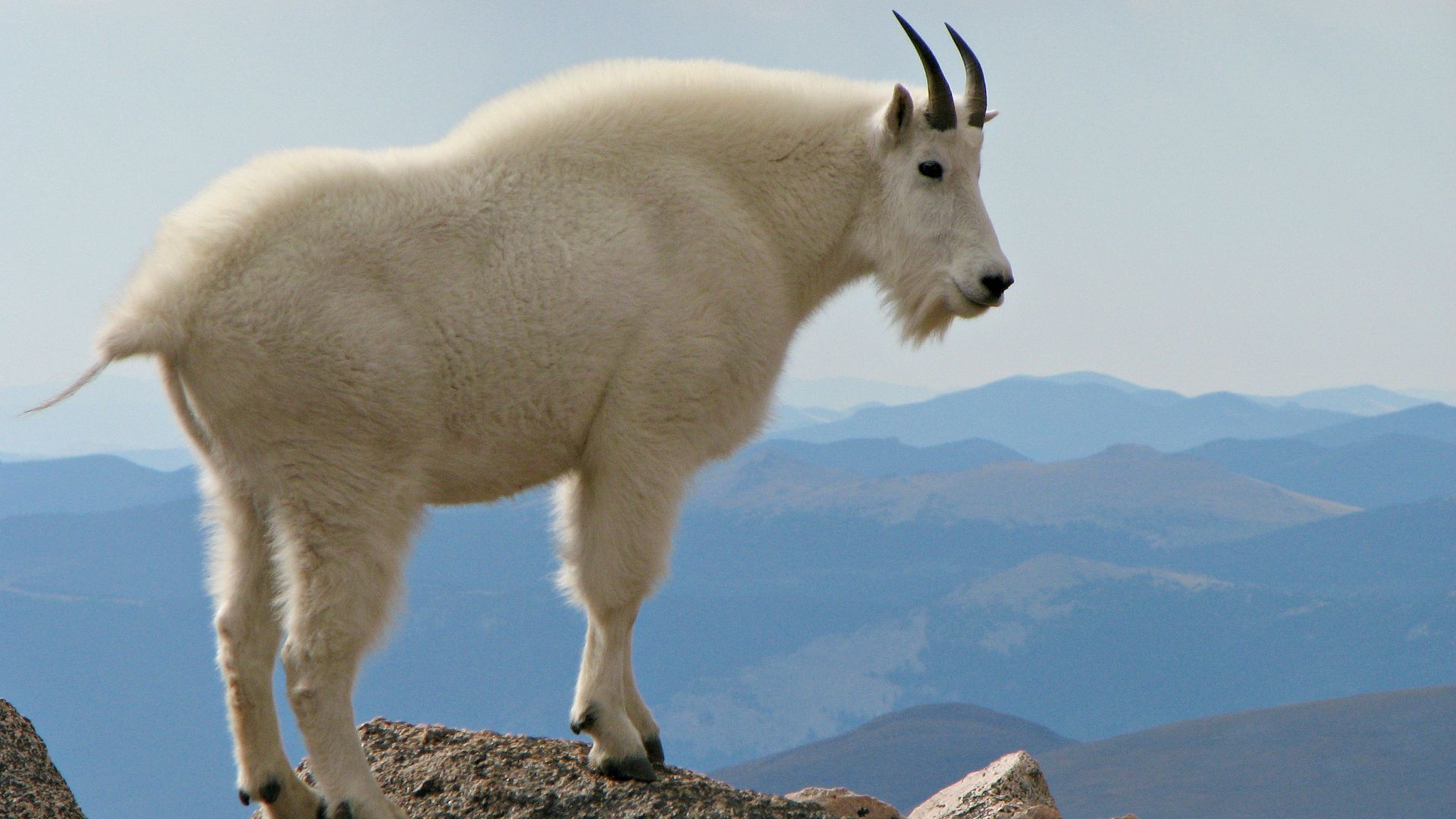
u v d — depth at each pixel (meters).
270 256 13.07
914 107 17.02
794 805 15.13
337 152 14.28
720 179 16.02
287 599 13.45
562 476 15.55
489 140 14.75
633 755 15.17
